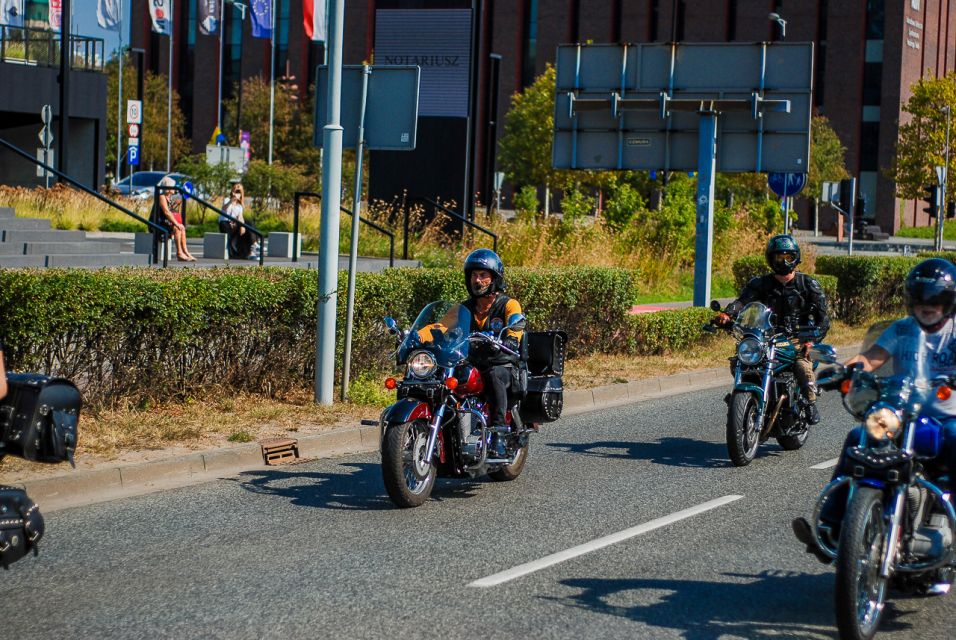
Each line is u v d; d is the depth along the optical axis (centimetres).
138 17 11950
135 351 1480
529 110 8875
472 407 1213
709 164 2812
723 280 3944
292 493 1231
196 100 11838
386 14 3984
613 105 2891
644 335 2431
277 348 1675
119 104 8362
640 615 847
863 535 768
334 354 1673
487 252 1237
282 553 997
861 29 9950
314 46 11538
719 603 881
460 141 3944
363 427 1523
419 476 1188
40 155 4578
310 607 848
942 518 830
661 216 3897
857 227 9050
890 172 9288
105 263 2669
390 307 1842
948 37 10969
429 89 3959
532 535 1076
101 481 1208
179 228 3081
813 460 1490
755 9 10256
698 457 1498
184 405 1548
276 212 4562
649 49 2928
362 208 3819
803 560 1008
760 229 4416
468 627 809
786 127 2812
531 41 10900
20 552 753
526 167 9006
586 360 2317
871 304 3328
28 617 818
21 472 1185
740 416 1416
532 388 1301
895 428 788
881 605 808
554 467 1415
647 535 1084
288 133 9469
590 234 3569
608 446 1569
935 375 848
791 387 1491
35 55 5469
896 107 9975
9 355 1335
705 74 2892
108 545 1015
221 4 9212
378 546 1026
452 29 3925
